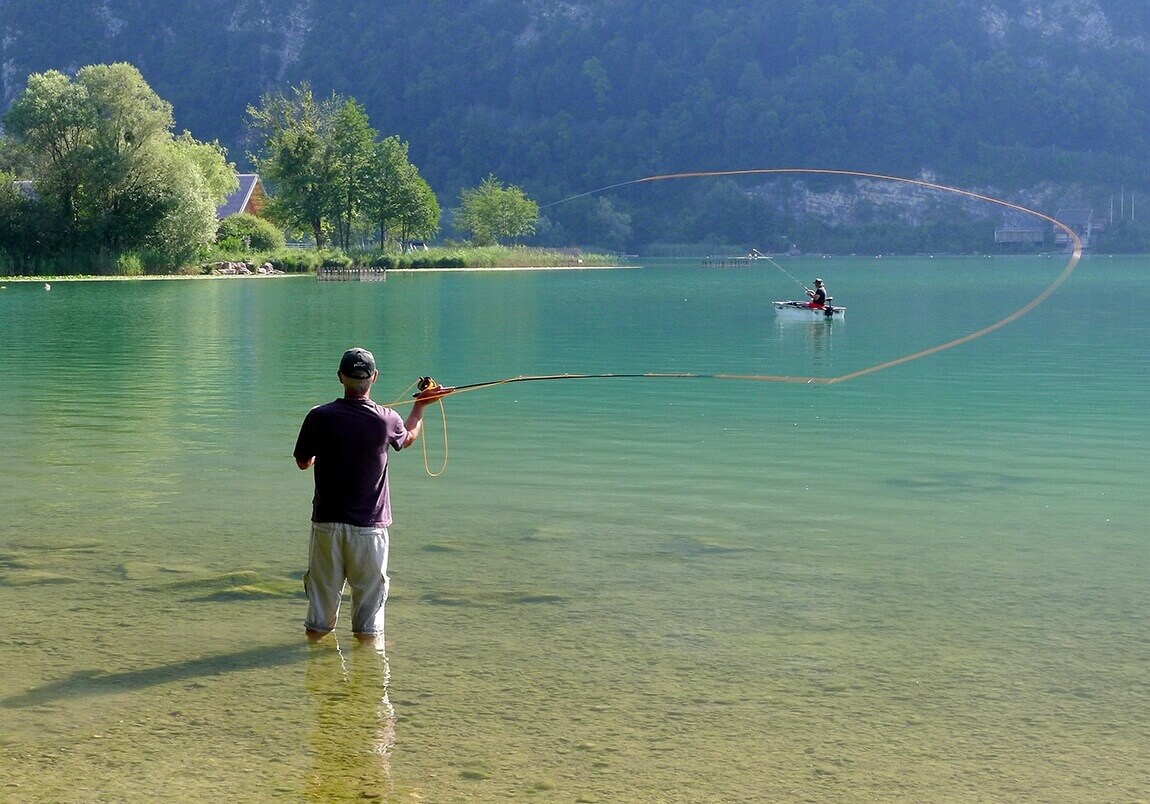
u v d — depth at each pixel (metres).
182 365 23.47
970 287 69.56
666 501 11.20
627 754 5.66
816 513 10.71
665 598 8.05
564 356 26.77
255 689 6.41
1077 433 15.51
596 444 14.41
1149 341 31.20
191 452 13.55
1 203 71.25
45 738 5.80
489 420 16.34
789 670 6.73
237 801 5.20
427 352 27.45
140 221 74.06
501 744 5.76
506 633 7.33
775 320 39.84
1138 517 10.58
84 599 7.92
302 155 99.88
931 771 5.50
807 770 5.51
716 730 5.93
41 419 16.16
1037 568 8.86
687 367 24.42
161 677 6.57
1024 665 6.81
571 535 9.82
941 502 11.20
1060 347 29.36
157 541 9.45
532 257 111.75
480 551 9.27
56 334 31.03
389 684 6.49
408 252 103.81
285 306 44.78
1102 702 6.29
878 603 7.96
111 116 73.25
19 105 71.19
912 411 17.47
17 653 6.90
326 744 5.75
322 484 7.12
